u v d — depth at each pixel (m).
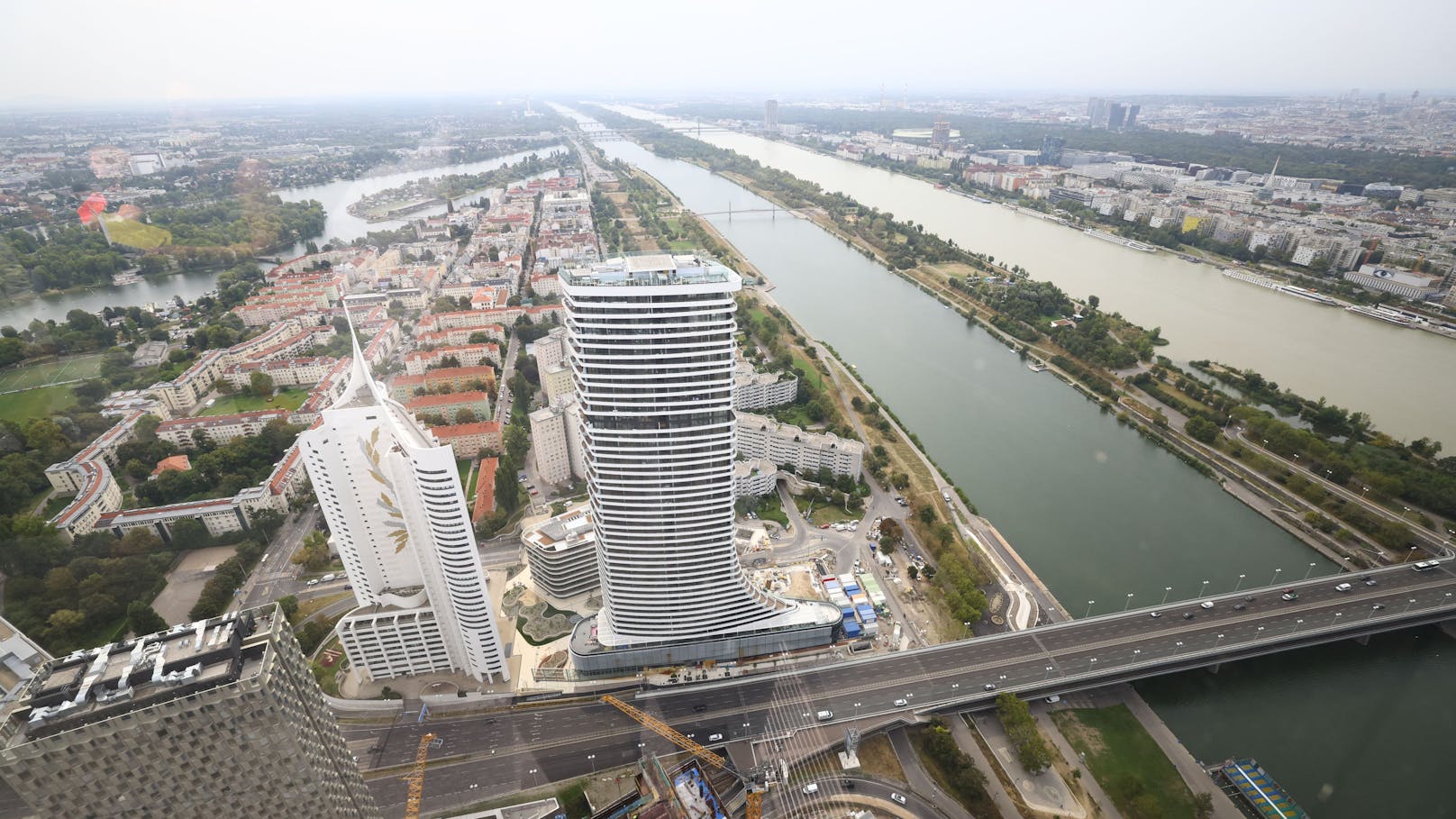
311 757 158.50
